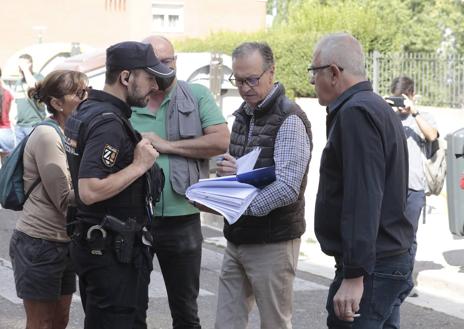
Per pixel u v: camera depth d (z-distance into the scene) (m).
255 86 4.87
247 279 5.14
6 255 9.71
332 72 4.21
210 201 4.83
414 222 7.27
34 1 36.41
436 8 36.28
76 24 37.16
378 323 4.23
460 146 8.48
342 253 4.08
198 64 14.08
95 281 4.32
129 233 4.30
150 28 38.62
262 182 4.84
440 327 7.45
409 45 35.69
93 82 14.85
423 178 7.75
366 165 3.95
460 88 18.38
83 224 4.33
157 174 4.53
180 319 5.70
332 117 4.23
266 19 44.53
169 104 5.65
